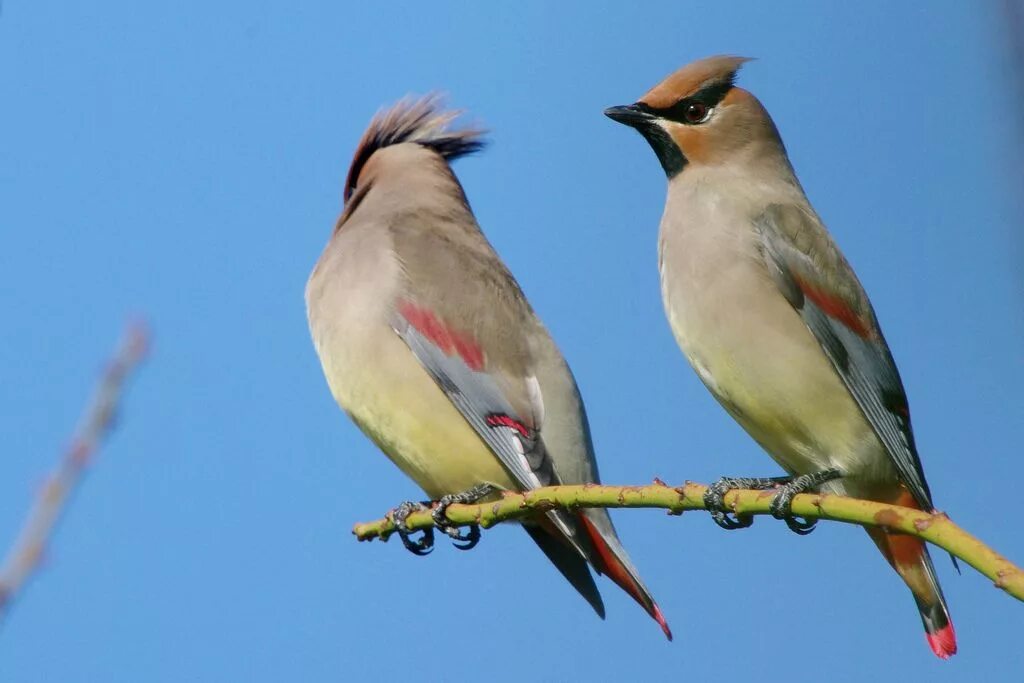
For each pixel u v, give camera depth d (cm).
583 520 921
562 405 1041
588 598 1018
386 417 1038
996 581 526
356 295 1052
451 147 1194
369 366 1038
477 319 1041
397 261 1059
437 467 1031
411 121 1195
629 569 921
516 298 1074
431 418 1023
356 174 1196
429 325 1033
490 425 1016
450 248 1078
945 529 554
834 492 1020
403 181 1152
